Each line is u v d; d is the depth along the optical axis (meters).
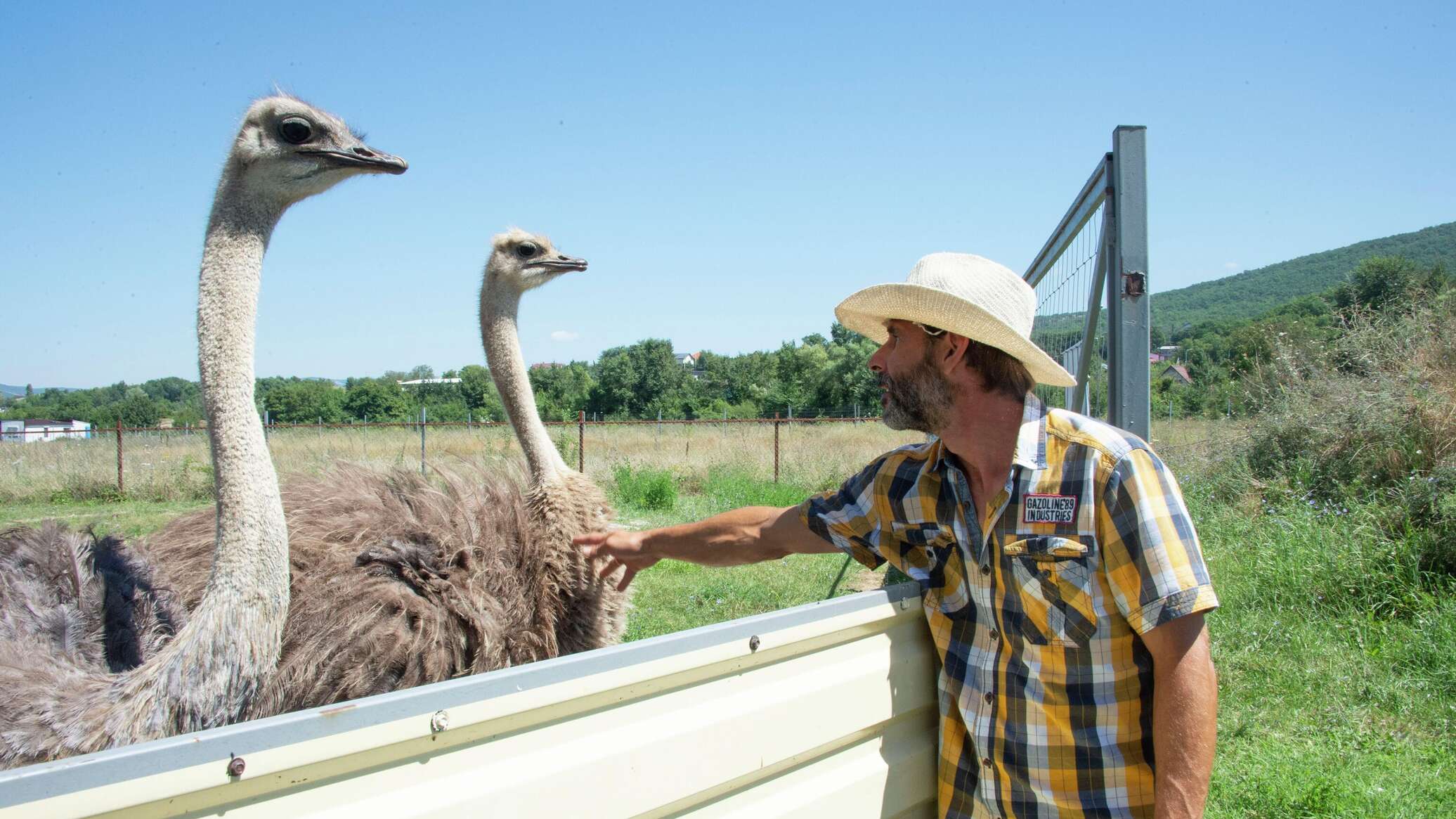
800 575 7.79
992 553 1.97
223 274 2.93
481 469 4.58
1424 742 4.27
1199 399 21.75
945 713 2.15
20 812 1.06
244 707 2.72
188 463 14.66
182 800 1.17
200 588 3.98
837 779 1.98
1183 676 1.78
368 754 1.31
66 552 3.88
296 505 4.05
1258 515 7.50
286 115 3.06
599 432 23.42
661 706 1.64
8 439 18.23
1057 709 1.93
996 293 1.99
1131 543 1.81
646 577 7.73
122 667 3.44
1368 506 6.73
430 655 3.38
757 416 43.56
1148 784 1.91
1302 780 3.84
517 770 1.45
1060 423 1.94
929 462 2.14
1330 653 5.16
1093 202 4.27
